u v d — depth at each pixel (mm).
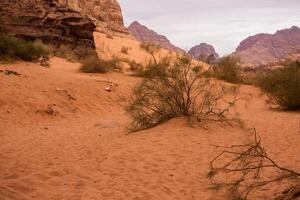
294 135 9711
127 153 7527
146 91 10617
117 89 16531
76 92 15109
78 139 9367
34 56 20750
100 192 5520
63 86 15320
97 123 11562
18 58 19844
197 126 9727
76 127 11312
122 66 24031
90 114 13648
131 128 10445
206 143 8367
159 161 7078
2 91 13250
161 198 5379
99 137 9523
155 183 5969
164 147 7945
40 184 5738
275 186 5773
